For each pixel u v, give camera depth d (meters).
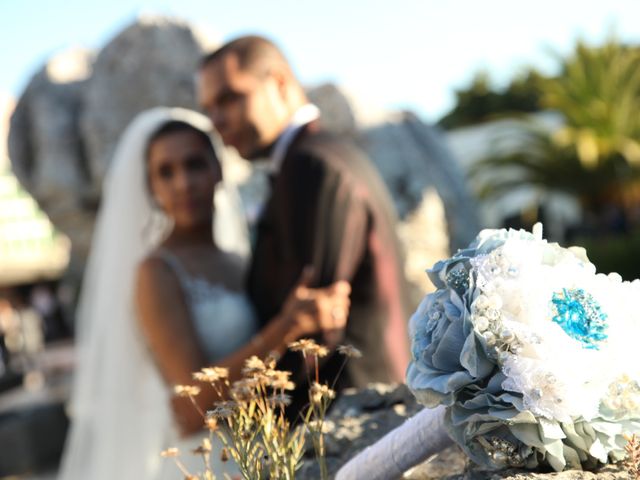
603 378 0.92
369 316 2.15
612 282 1.02
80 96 5.63
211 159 2.69
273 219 2.28
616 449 0.94
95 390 2.84
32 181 5.55
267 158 2.39
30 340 10.92
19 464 5.52
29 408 5.87
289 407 1.94
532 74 17.64
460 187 6.16
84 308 3.13
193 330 2.36
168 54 5.23
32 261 14.12
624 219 14.91
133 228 2.92
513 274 0.93
